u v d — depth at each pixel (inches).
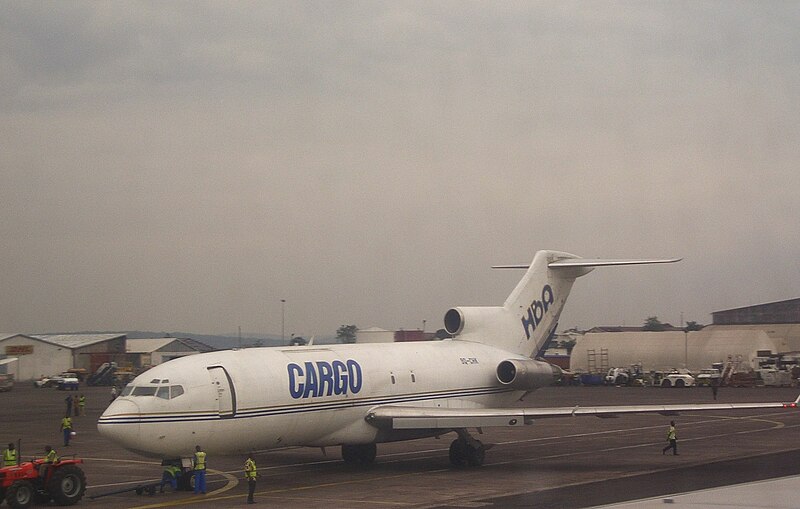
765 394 5349.4
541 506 1731.1
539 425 3796.8
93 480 2250.2
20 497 1780.3
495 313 2888.8
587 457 2610.7
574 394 5516.7
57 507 1817.2
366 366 2394.2
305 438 2247.8
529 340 2967.5
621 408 2285.9
